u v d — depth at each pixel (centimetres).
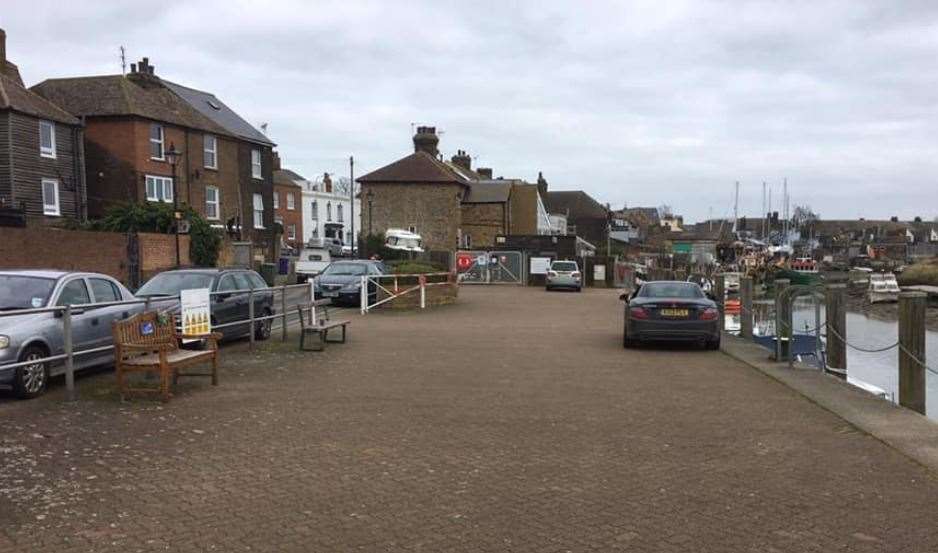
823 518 526
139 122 3691
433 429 781
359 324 1997
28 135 3212
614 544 477
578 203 9694
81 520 500
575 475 625
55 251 2433
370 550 461
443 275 2905
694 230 15262
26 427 747
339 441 723
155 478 595
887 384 1562
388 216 5853
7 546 454
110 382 1003
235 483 587
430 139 6328
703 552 465
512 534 492
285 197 6838
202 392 954
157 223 3102
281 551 457
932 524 515
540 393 995
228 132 4394
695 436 765
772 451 707
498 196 6272
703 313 1455
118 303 979
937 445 721
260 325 1562
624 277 4859
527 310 2627
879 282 4328
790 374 1156
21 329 888
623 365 1268
